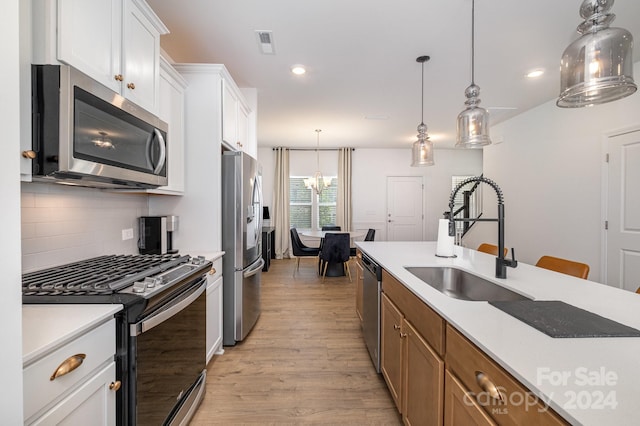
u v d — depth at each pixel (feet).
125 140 4.77
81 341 3.10
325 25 7.50
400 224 24.09
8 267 2.16
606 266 10.57
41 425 2.64
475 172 24.31
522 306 3.70
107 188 6.04
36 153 3.53
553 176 12.82
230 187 8.34
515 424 2.35
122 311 3.73
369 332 7.73
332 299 12.78
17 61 2.24
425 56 9.03
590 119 11.18
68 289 3.84
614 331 2.93
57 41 3.67
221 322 8.13
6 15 2.18
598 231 10.89
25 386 2.49
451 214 5.52
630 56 3.98
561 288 4.65
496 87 11.46
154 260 5.75
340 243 15.88
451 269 6.44
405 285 4.99
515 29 7.66
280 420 5.57
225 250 8.37
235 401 6.09
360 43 8.32
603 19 3.98
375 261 7.27
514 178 15.16
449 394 3.47
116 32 4.73
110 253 6.49
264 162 23.48
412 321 4.73
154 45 5.87
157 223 7.45
